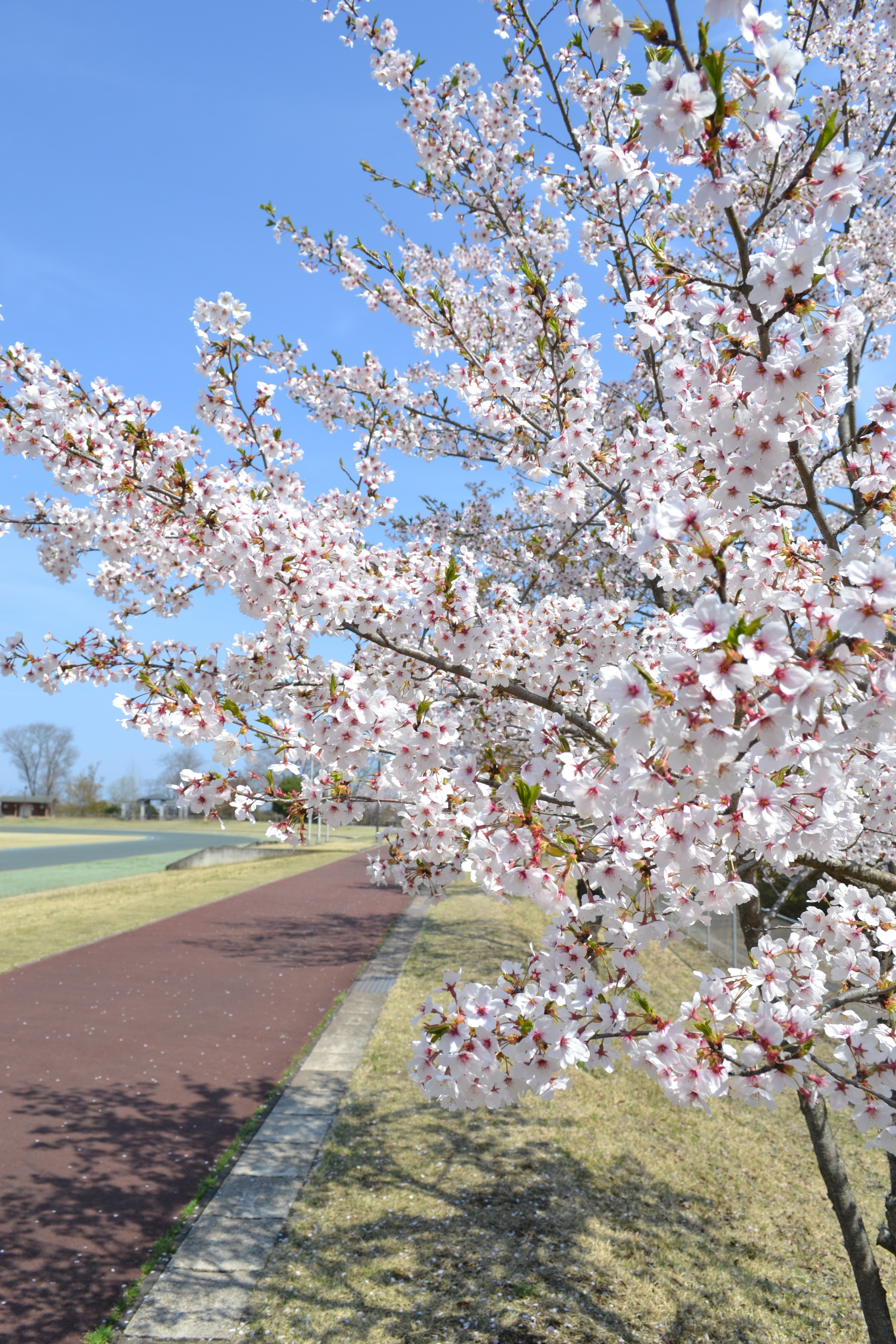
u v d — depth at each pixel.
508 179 6.44
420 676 3.66
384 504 4.80
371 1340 4.04
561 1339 4.12
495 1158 6.01
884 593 1.62
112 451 3.20
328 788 3.19
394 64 5.74
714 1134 6.68
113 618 4.54
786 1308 4.48
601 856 2.38
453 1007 2.50
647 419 3.88
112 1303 4.27
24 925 14.88
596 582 7.64
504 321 6.17
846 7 7.09
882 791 3.11
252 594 3.20
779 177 3.24
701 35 1.72
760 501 2.43
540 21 5.28
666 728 1.72
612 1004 2.40
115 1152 5.96
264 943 13.68
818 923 3.00
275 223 6.53
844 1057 2.55
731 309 2.23
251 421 4.07
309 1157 5.98
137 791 101.19
